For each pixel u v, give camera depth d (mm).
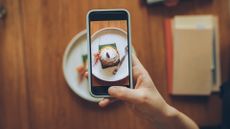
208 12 917
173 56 906
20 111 921
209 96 925
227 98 824
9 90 917
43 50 915
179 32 897
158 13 916
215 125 928
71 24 909
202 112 927
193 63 904
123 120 921
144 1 912
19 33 912
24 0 909
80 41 895
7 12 907
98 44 513
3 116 922
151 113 521
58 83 918
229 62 928
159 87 924
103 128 921
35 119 922
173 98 924
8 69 915
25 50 915
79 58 897
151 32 917
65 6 908
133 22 916
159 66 921
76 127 921
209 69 906
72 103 919
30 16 911
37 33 913
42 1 910
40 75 917
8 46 912
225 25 922
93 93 509
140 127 921
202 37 897
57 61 917
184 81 910
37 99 919
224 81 926
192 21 906
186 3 914
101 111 921
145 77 518
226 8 918
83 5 907
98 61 511
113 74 510
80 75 898
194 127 558
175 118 535
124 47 513
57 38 912
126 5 912
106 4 908
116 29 513
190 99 925
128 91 482
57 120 920
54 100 919
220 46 928
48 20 911
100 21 516
